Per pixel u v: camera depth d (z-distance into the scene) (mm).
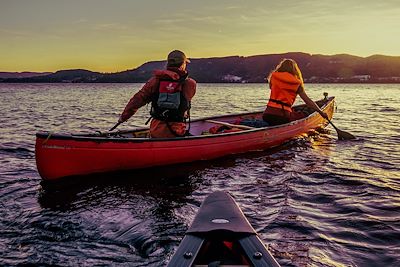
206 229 2359
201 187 5191
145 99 6039
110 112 19406
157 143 6012
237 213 2715
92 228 3795
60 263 3074
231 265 1989
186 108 6191
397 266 2975
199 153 6562
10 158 7156
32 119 15305
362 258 3113
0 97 38750
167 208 4363
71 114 18062
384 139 9258
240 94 49844
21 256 3188
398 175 5793
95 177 5660
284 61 8047
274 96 7988
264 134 7617
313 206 4398
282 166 6379
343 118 15062
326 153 7473
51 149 5258
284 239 3473
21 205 4461
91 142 5500
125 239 3539
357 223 3863
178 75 6023
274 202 4547
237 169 6180
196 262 2072
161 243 3443
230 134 6973
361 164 6531
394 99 33031
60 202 4574
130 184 5320
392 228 3729
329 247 3312
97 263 3080
